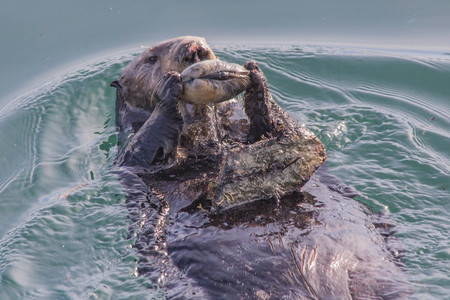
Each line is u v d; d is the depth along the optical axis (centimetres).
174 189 1505
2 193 1906
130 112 1909
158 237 1388
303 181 1403
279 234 1257
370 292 1131
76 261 1449
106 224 1520
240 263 1199
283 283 1145
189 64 1631
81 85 2538
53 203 1652
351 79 2530
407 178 1755
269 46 2855
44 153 2095
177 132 1534
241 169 1341
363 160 1872
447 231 1465
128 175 1603
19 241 1528
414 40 2827
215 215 1355
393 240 1372
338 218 1334
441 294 1179
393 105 2314
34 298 1349
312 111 2259
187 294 1200
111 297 1279
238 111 1761
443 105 2306
